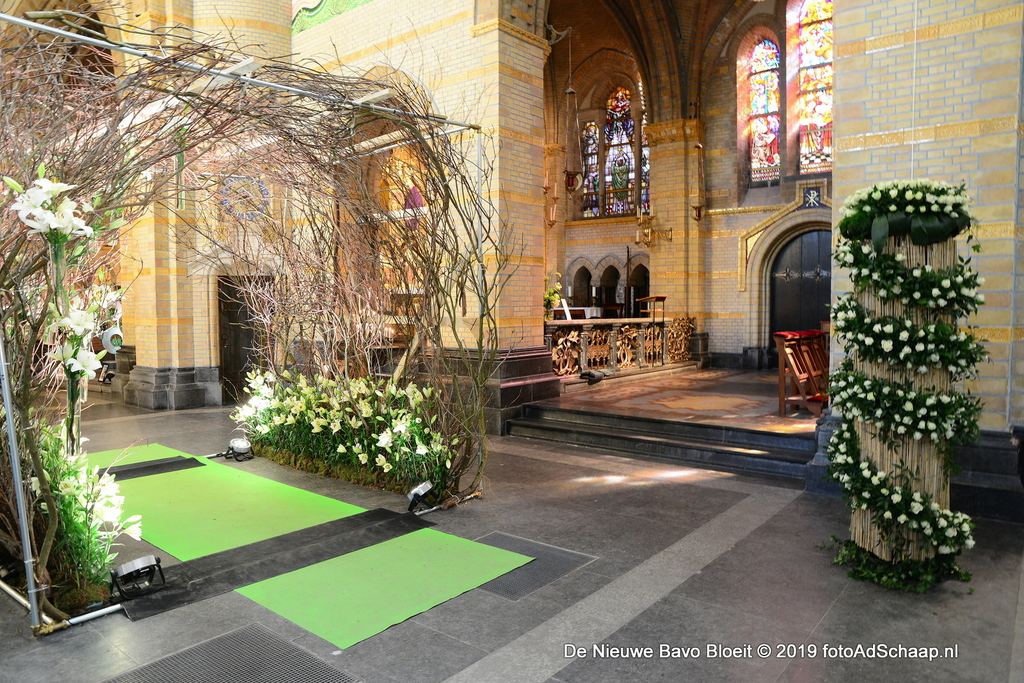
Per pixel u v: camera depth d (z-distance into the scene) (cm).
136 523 477
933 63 591
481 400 627
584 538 518
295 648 351
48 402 473
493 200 952
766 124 1650
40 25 412
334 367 772
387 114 566
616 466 754
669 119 1669
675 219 1675
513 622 380
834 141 640
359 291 704
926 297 412
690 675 326
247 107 484
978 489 562
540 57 1019
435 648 352
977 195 572
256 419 813
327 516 571
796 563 467
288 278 782
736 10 1617
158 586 427
